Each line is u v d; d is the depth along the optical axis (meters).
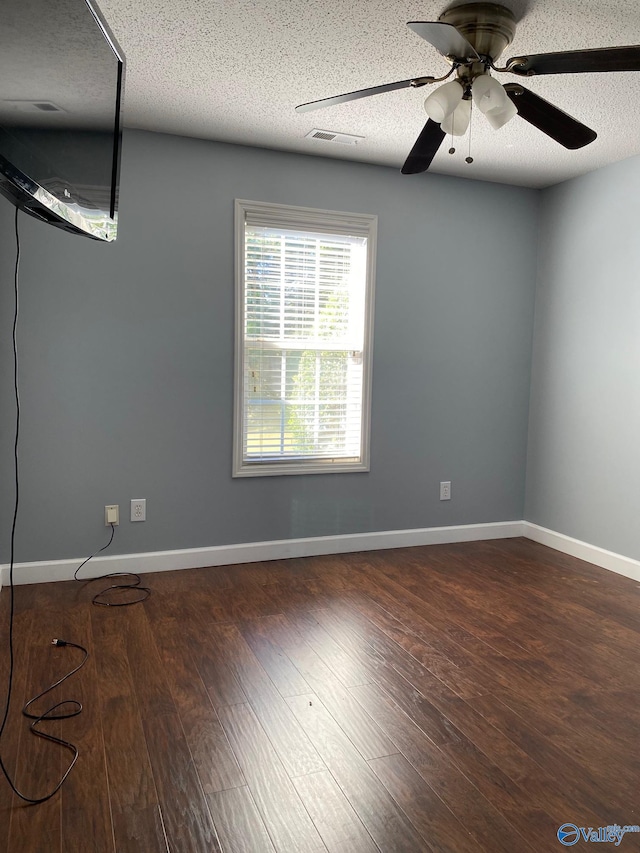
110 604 2.93
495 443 4.20
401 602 3.04
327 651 2.49
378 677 2.29
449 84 1.92
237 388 3.47
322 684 2.23
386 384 3.85
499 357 4.15
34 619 2.75
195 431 3.42
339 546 3.81
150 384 3.30
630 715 2.07
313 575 3.40
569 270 3.91
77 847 1.46
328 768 1.76
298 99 2.81
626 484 3.51
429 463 4.01
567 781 1.73
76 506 3.22
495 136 3.16
